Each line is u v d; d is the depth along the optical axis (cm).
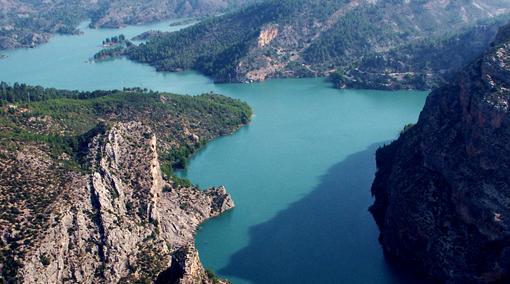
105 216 18675
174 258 17650
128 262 18375
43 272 16225
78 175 19338
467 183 19612
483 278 18238
